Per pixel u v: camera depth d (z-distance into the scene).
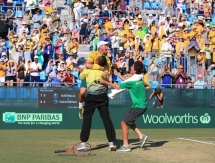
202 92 21.11
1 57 23.00
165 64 22.44
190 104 21.05
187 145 13.02
